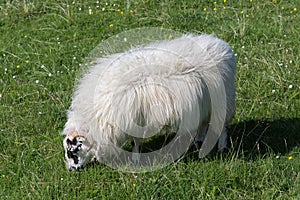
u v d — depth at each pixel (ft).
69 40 33.81
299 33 33.60
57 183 21.88
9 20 36.50
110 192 21.54
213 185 21.34
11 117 26.78
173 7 37.42
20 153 24.17
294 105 27.20
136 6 37.35
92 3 37.88
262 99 27.68
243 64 30.76
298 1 37.78
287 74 29.27
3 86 29.32
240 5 37.35
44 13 37.32
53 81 29.66
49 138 25.05
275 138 24.50
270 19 35.70
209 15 36.32
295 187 21.15
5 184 22.31
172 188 21.25
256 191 21.30
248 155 22.93
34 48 33.04
